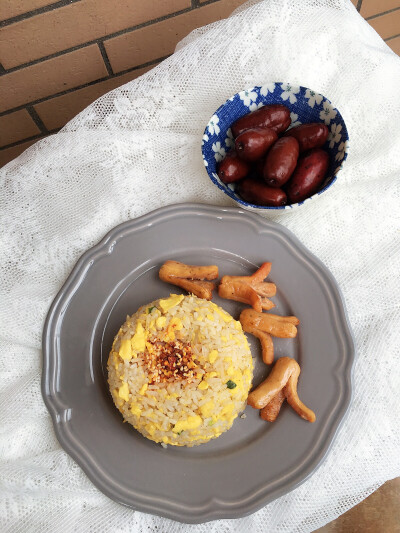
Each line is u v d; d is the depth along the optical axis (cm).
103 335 37
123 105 39
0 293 38
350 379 35
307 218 39
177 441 34
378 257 38
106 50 46
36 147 39
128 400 34
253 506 33
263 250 38
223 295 37
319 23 39
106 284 38
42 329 38
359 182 39
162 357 34
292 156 34
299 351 36
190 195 40
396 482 40
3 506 34
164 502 33
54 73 47
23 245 39
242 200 37
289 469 34
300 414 35
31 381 37
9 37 42
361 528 40
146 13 44
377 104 39
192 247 38
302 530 35
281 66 39
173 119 40
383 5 51
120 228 38
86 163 39
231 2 45
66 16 42
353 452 35
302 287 37
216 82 39
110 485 34
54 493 35
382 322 37
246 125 36
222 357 34
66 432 35
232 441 35
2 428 36
